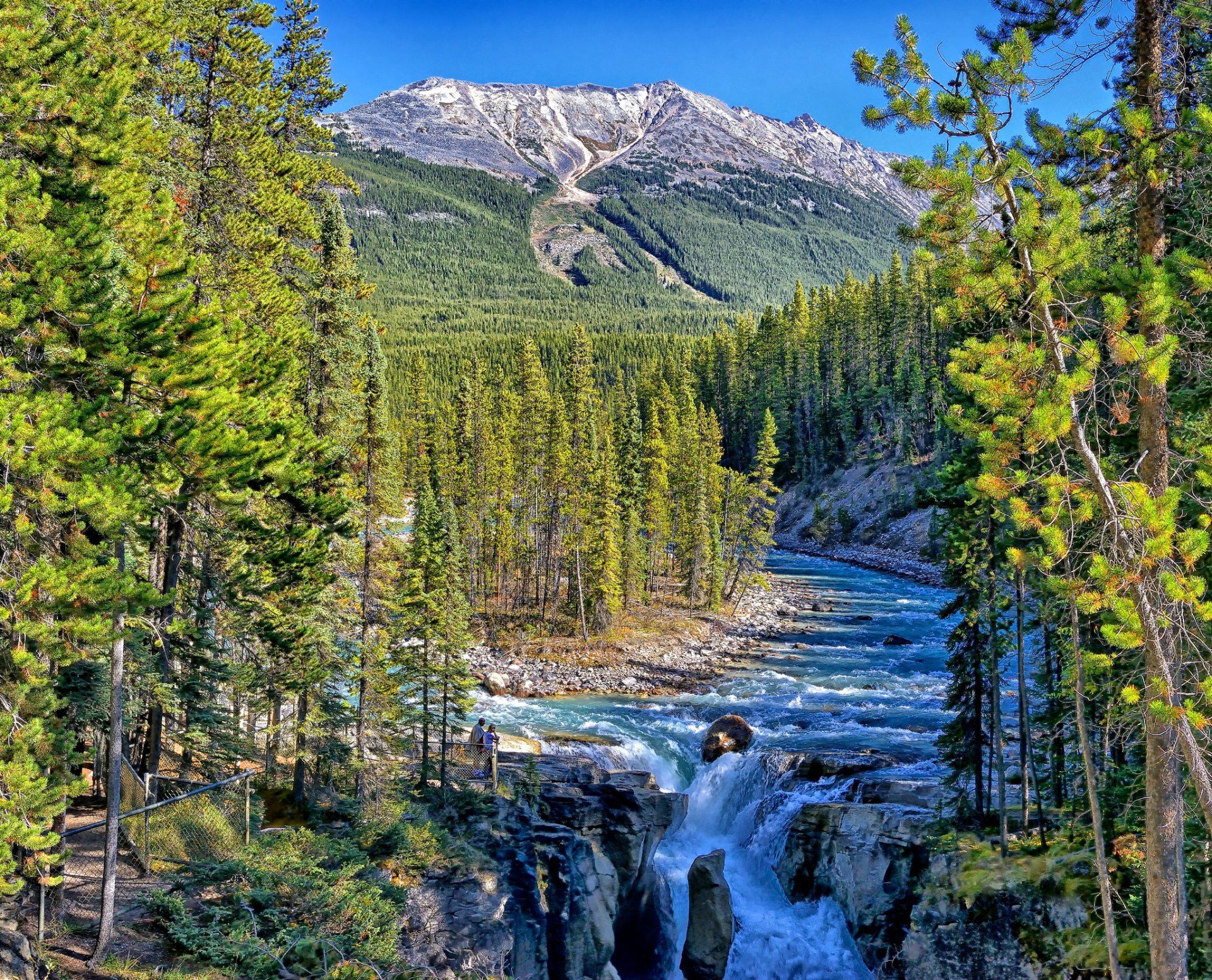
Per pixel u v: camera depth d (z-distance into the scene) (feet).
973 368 38.78
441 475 255.50
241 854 63.67
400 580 106.32
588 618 209.36
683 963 96.58
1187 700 35.96
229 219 94.22
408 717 91.35
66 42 55.11
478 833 87.15
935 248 39.32
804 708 152.87
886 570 310.86
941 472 78.74
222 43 98.94
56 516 47.55
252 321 89.76
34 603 42.70
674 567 278.87
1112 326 36.29
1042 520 38.19
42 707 45.62
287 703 95.76
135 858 63.67
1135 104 39.96
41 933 48.47
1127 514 36.32
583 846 92.32
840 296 441.27
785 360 437.58
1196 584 34.99
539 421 247.91
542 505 246.27
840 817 94.48
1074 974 66.08
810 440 425.28
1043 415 35.53
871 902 87.97
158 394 55.62
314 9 119.55
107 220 54.70
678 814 112.27
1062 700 73.61
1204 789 36.04
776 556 351.87
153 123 79.51
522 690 171.22
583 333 284.41
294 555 73.67
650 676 180.24
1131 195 42.14
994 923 72.90
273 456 61.05
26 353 50.03
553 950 86.43
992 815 84.69
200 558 82.74
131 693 67.51
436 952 70.90
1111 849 68.59
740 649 204.44
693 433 289.74
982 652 81.56
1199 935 53.31
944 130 38.75
